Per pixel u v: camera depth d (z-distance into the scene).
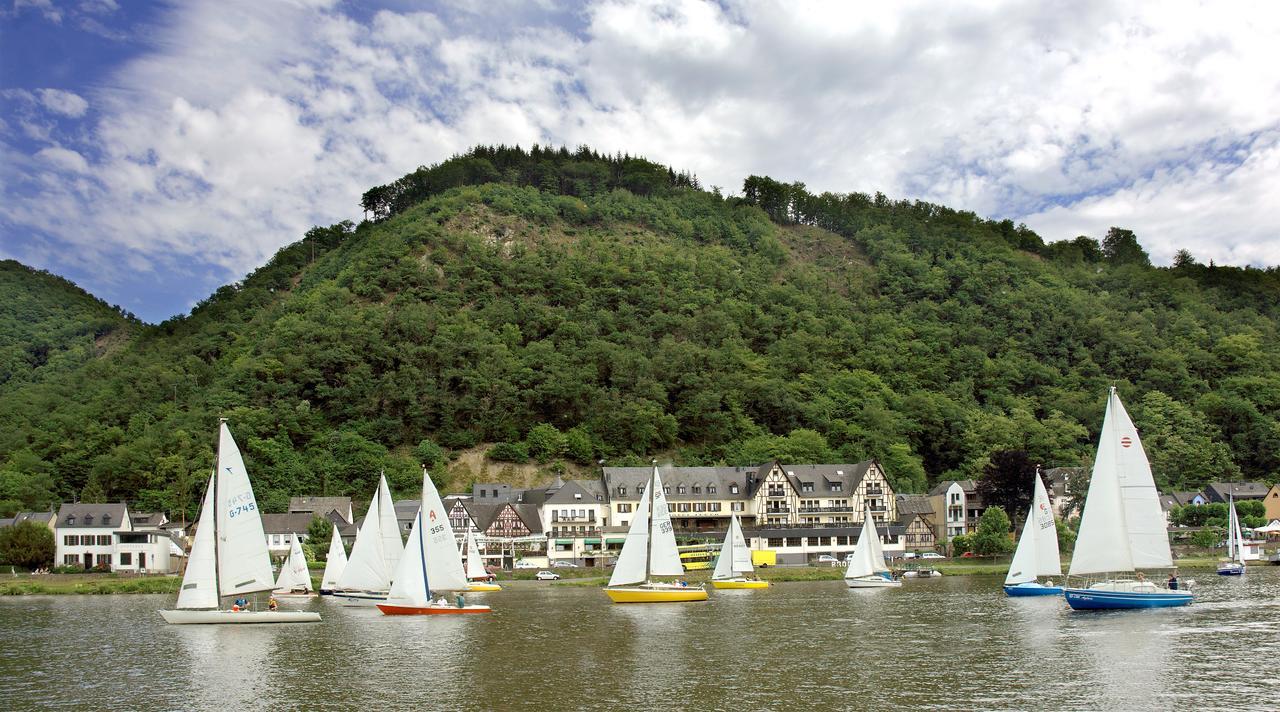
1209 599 92.12
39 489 181.62
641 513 103.62
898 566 145.38
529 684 55.94
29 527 148.25
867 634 74.06
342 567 116.00
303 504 176.25
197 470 184.75
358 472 192.75
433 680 57.78
